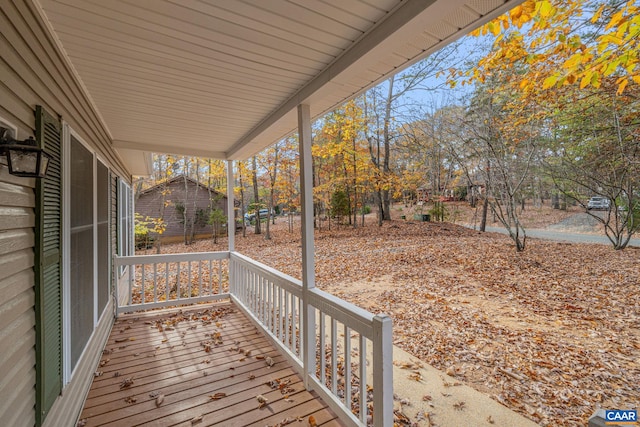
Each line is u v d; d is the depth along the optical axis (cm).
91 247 252
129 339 317
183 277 743
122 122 309
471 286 516
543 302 429
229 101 251
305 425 189
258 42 162
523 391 249
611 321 357
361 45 158
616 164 503
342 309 188
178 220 1335
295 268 732
